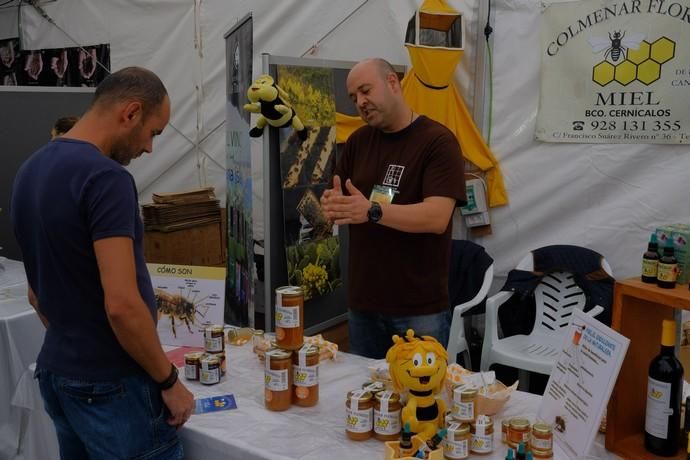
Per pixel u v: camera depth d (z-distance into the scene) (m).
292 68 2.69
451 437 1.24
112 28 4.38
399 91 2.05
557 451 1.28
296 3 3.60
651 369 1.25
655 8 2.63
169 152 4.28
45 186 1.22
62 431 1.39
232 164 2.93
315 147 2.84
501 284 3.17
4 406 2.28
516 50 2.98
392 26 3.33
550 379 1.39
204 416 1.44
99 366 1.25
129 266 1.19
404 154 2.03
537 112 2.96
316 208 2.88
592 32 2.77
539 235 3.04
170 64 4.19
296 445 1.30
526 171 3.03
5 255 3.69
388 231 2.06
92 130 1.27
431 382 1.29
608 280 2.67
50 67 4.77
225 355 1.75
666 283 1.22
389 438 1.31
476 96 3.08
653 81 2.68
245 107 2.53
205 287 1.92
